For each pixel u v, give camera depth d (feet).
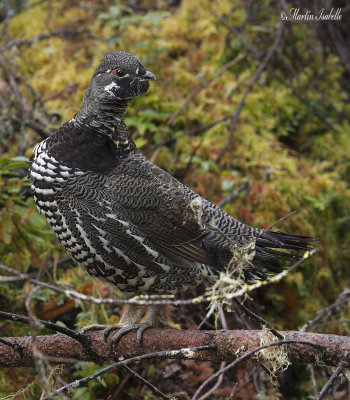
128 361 16.66
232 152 32.32
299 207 31.30
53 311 25.36
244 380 25.91
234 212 29.89
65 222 20.16
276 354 16.70
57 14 40.42
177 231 20.88
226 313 26.91
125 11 39.14
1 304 25.58
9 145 31.68
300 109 35.73
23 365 18.15
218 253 21.56
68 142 20.07
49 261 27.61
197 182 30.83
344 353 16.31
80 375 23.57
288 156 33.60
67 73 35.04
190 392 25.76
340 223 32.45
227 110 33.45
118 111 20.38
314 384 23.70
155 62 35.27
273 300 29.63
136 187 20.35
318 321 29.32
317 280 30.91
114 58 20.33
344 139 35.45
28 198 28.19
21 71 36.60
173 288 21.33
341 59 38.63
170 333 18.71
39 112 32.45
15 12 42.19
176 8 39.40
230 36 36.70
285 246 21.68
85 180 19.92
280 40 35.99
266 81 35.94
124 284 21.06
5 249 26.96
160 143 31.45
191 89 34.27
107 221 19.99
